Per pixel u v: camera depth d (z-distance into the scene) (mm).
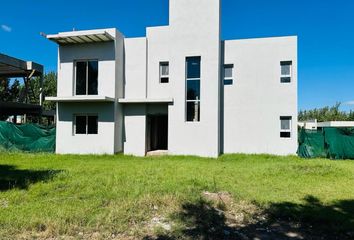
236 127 17156
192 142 16375
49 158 14945
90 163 13188
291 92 16578
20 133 17625
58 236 4680
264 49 16938
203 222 5438
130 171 10789
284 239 4898
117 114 17094
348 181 9234
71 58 17531
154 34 17453
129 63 17719
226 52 17422
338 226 5379
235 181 9086
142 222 5395
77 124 17531
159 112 17406
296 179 9516
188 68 16844
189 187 7898
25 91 24906
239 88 17188
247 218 5797
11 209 5906
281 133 16797
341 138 15969
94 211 5816
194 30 16562
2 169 11031
